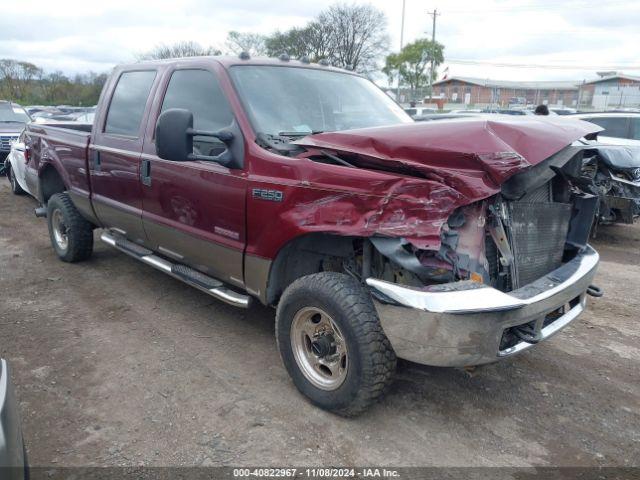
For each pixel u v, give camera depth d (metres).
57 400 3.60
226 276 4.06
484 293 2.82
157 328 4.70
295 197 3.34
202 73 4.28
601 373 4.05
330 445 3.16
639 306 5.47
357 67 38.72
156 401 3.59
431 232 2.79
